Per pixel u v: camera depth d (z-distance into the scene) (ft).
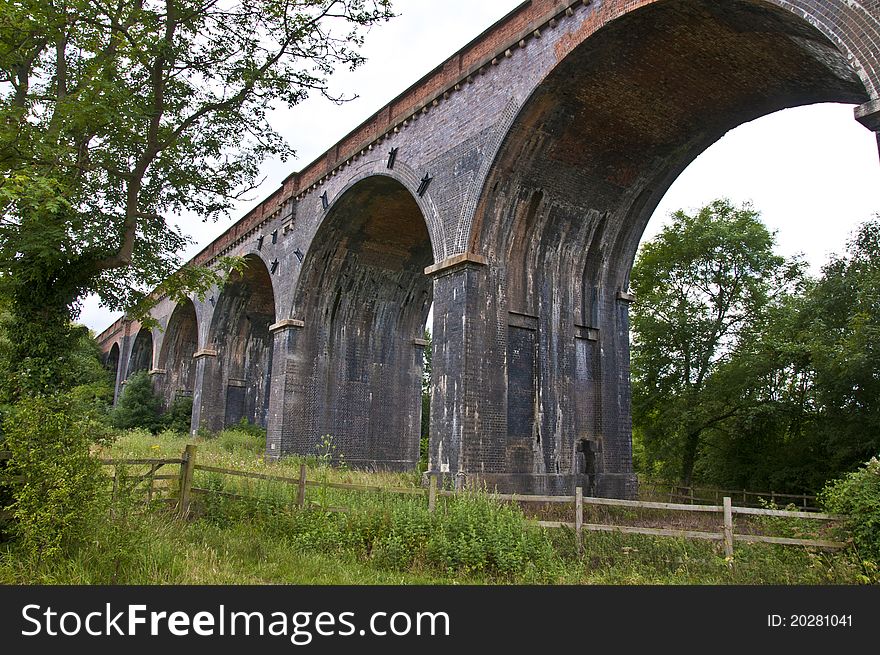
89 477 26.13
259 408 114.73
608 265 61.36
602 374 59.21
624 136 53.78
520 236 56.18
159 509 37.58
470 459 49.55
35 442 25.66
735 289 94.89
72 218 38.40
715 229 92.22
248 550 31.99
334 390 82.17
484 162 52.39
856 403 67.67
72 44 38.96
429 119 60.18
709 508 31.01
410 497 37.19
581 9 45.19
